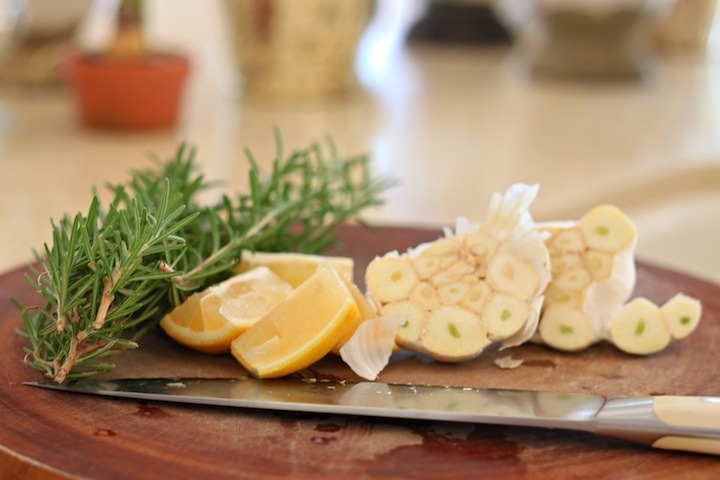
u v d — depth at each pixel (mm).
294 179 785
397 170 841
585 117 1095
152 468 383
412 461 393
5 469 389
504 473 389
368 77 1297
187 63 953
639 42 1321
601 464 396
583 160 896
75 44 1132
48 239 669
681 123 1075
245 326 454
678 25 1558
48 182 772
